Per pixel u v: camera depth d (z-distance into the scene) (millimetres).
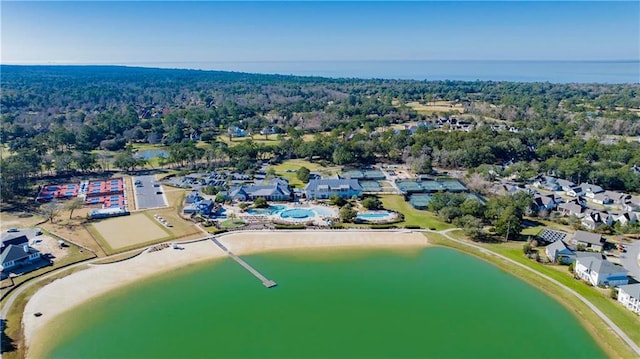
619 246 107125
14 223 119438
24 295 83125
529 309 81125
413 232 117688
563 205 134250
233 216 128125
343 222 124062
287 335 72875
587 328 75188
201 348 69312
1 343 69312
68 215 126125
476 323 76812
